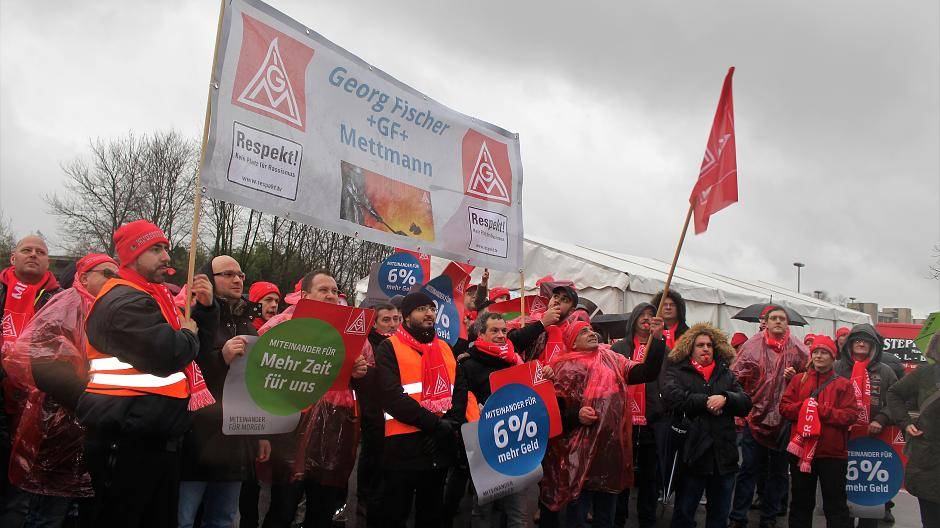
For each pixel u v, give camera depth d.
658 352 5.23
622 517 6.42
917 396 5.89
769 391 6.72
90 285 4.24
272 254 31.34
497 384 4.79
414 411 4.51
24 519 4.73
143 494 3.36
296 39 4.22
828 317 19.97
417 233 5.05
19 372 3.88
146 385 3.37
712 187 4.72
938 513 5.57
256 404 3.78
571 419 5.24
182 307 4.12
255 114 3.92
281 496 4.55
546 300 7.30
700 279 18.08
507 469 4.77
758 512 7.66
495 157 5.78
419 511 4.79
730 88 4.67
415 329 4.84
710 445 5.62
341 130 4.51
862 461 6.06
